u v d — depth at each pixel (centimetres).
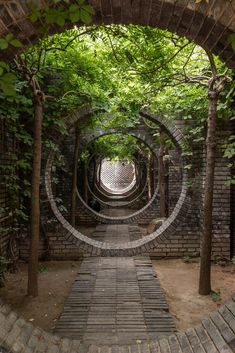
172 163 984
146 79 501
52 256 700
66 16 196
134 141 1291
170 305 465
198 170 702
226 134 653
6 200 587
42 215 699
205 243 500
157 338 356
